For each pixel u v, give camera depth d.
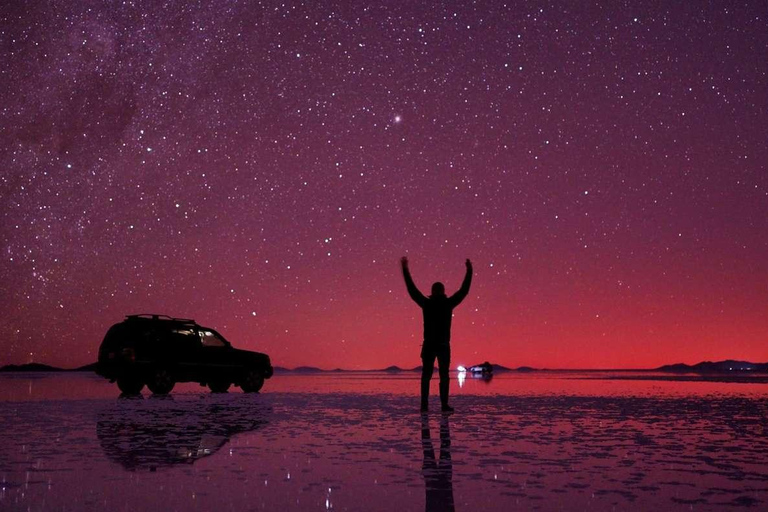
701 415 9.87
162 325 18.75
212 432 7.72
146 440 6.96
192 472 5.04
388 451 6.15
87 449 6.26
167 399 14.70
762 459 5.62
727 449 6.22
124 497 4.16
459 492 4.31
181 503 4.00
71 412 10.72
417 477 4.82
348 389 20.16
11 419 9.36
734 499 4.09
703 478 4.77
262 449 6.29
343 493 4.28
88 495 4.21
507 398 14.33
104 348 18.27
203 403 13.16
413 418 9.52
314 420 9.23
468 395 15.66
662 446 6.43
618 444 6.59
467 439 7.02
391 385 24.05
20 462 5.50
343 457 5.78
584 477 4.81
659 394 15.89
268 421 9.09
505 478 4.78
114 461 5.56
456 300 10.98
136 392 18.47
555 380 29.95
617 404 12.23
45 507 3.89
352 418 9.54
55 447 6.39
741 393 16.27
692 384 23.12
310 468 5.21
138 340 18.16
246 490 4.38
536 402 12.96
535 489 4.39
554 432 7.66
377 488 4.43
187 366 18.67
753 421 8.91
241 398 15.11
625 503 3.98
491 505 3.94
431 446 6.48
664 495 4.20
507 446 6.46
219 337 19.73
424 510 3.82
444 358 10.74
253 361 19.86
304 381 30.39
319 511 3.80
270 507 3.90
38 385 23.41
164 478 4.79
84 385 23.55
